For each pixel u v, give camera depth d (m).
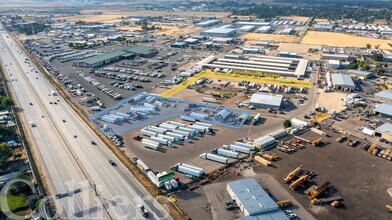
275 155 90.00
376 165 86.69
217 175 82.44
